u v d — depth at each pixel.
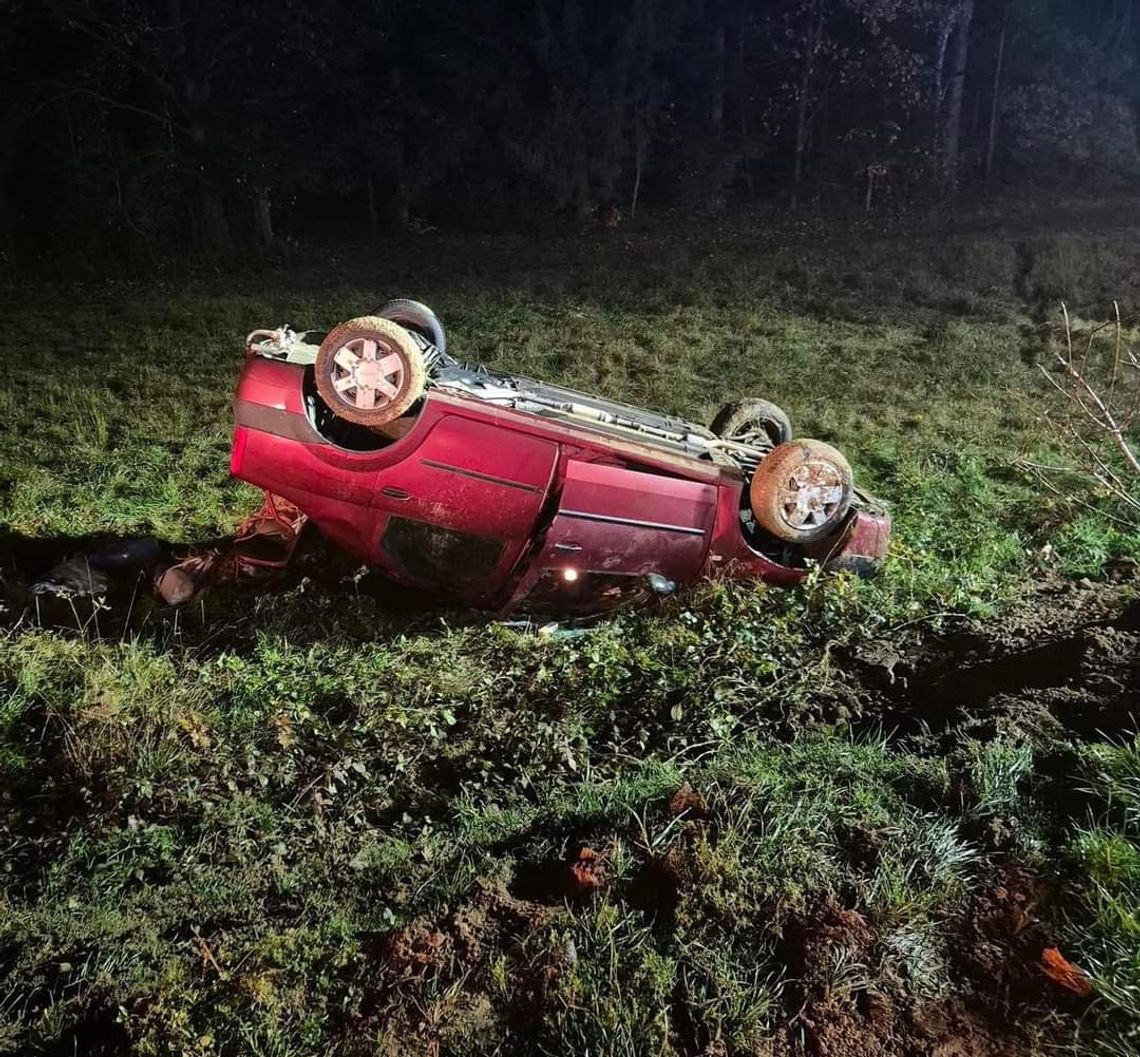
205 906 4.34
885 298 18.72
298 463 6.38
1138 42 33.25
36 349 14.83
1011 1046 3.31
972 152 32.28
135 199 22.64
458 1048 3.45
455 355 14.99
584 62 28.75
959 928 3.80
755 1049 3.38
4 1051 3.58
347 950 3.92
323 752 5.37
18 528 8.50
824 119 30.67
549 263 22.47
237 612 6.99
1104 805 4.30
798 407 13.11
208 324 16.62
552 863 4.39
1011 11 31.33
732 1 30.19
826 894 3.95
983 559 8.14
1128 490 9.59
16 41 22.03
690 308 17.75
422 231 27.53
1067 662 5.62
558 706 5.75
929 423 12.60
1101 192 30.45
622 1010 3.47
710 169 29.28
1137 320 16.94
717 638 6.46
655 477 6.73
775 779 4.68
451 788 5.20
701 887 3.97
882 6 27.95
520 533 6.65
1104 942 3.52
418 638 6.56
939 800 4.56
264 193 24.28
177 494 9.50
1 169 22.08
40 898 4.39
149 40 22.78
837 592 6.96
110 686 5.71
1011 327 16.91
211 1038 3.51
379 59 27.27
